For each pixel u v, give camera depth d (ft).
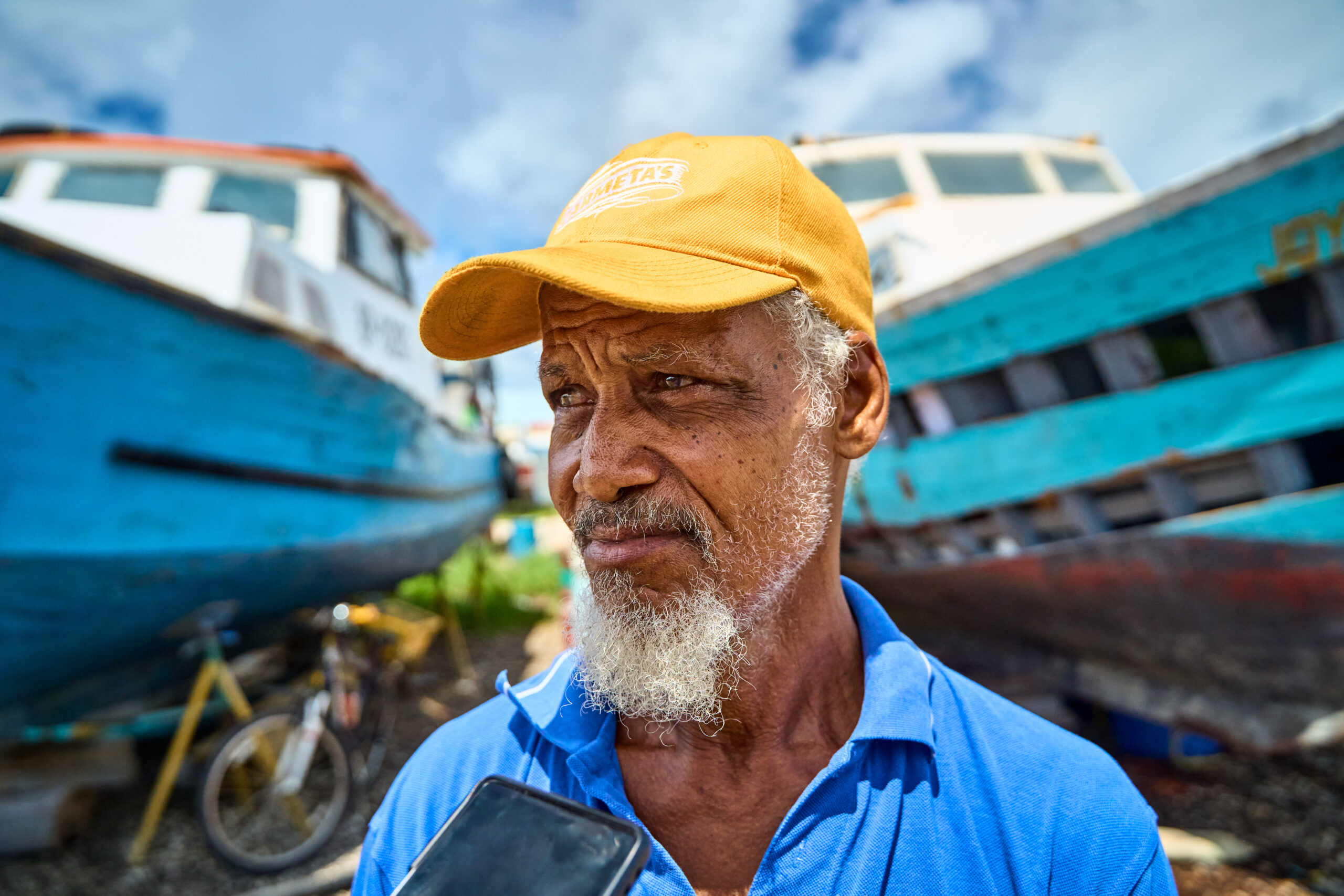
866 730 2.25
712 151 2.58
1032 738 2.41
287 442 10.84
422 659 20.88
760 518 2.36
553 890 1.78
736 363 2.34
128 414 8.39
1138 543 9.71
